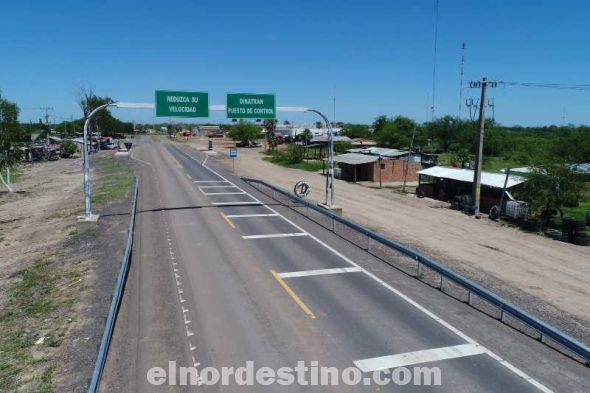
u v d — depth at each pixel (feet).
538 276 53.16
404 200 111.24
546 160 81.61
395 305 39.63
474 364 29.73
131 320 36.14
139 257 53.78
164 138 485.56
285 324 35.60
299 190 96.07
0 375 28.48
